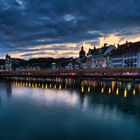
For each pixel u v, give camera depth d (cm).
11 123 2662
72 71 12031
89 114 3044
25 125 2566
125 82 7969
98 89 6091
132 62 9850
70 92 5647
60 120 2756
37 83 9369
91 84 7719
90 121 2694
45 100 4366
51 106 3688
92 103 3888
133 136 2158
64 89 6450
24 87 7556
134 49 10069
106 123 2591
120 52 11419
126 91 5494
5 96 5122
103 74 9056
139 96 4659
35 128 2433
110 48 13575
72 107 3550
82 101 4128
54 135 2223
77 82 9100
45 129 2416
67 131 2303
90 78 10475
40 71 14412
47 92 5816
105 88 6247
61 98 4594
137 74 7681
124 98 4412
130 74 7931
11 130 2397
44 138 2159
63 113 3134
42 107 3612
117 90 5731
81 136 2200
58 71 13200
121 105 3656
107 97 4578
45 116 2975
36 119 2828
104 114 3028
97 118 2823
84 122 2658
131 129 2370
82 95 4984
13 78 14425
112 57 12275
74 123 2609
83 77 10125
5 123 2664
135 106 3559
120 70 9194
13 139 2131
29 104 3931
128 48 11075
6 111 3344
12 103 4069
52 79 11850
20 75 12575
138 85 6856
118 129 2373
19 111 3322
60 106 3666
